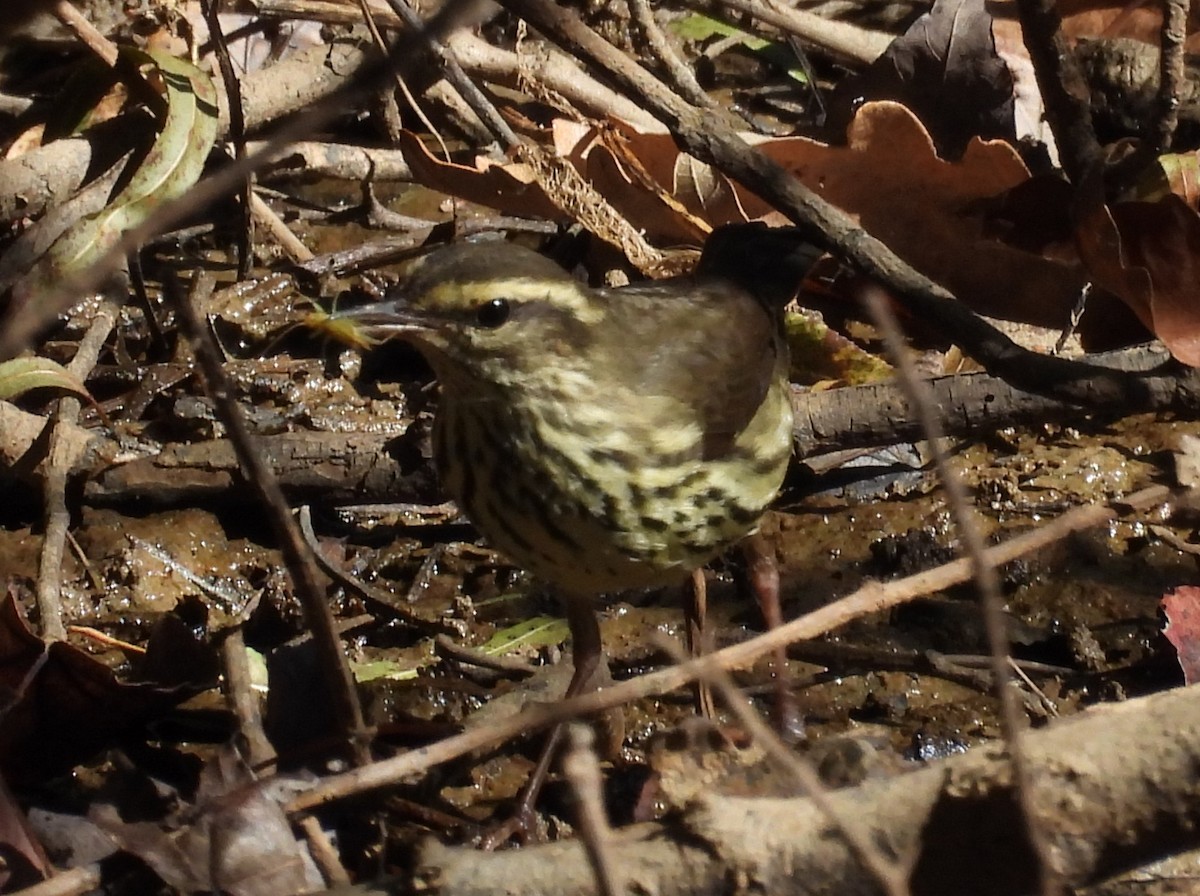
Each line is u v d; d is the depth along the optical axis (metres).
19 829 6.14
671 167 9.89
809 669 7.93
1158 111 9.34
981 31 10.36
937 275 9.76
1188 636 7.65
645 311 7.58
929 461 9.23
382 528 8.82
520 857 5.04
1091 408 8.29
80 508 8.63
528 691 7.59
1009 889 4.82
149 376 9.39
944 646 8.14
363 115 11.37
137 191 9.06
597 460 7.12
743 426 7.57
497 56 11.12
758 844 4.84
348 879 6.09
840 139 10.79
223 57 9.62
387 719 7.60
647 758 7.07
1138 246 8.34
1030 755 4.67
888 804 4.81
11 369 8.39
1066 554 8.56
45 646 6.63
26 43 10.77
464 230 10.55
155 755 7.10
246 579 8.45
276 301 10.15
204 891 5.94
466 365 7.03
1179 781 4.62
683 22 12.23
